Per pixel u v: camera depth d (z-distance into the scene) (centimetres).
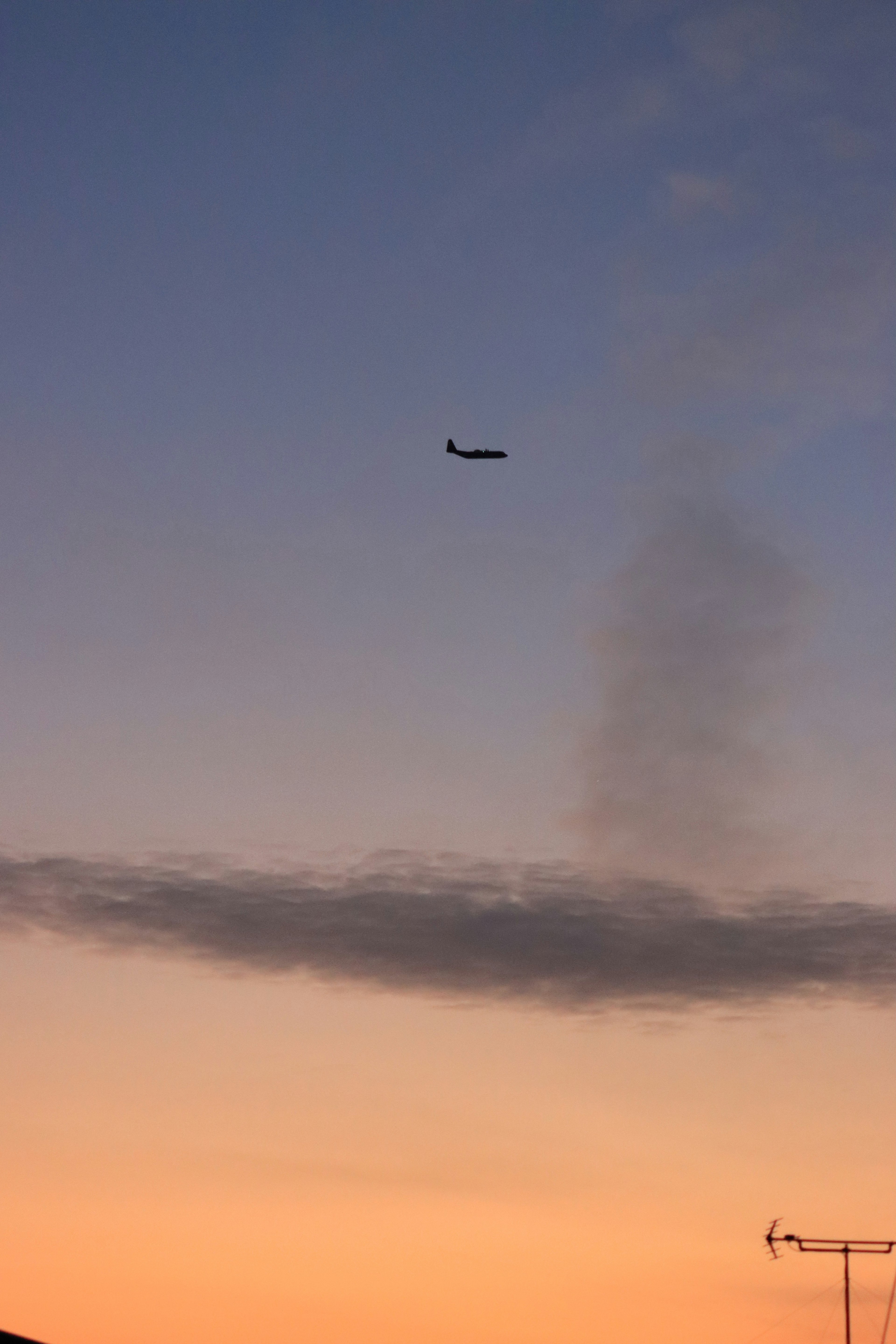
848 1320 7094
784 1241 7406
